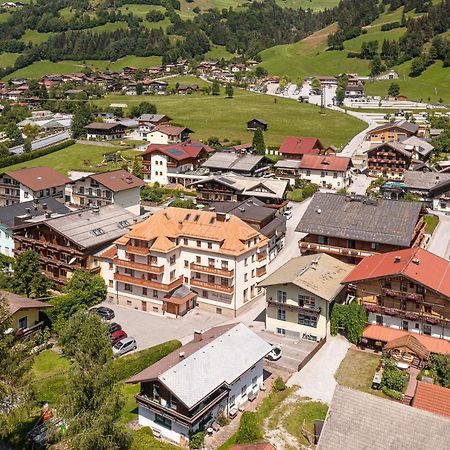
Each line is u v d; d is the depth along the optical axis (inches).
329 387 2320.4
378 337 2588.6
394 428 1579.7
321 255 3053.6
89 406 1690.5
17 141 7608.3
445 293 2482.8
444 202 4948.3
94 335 1887.3
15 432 2064.5
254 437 1945.1
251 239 3073.3
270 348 2281.0
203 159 6254.9
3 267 3624.5
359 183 5994.1
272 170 6092.5
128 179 4763.8
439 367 2354.8
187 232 3095.5
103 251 3255.4
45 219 3457.2
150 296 3093.0
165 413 1947.6
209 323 2942.9
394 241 3075.8
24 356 1964.8
